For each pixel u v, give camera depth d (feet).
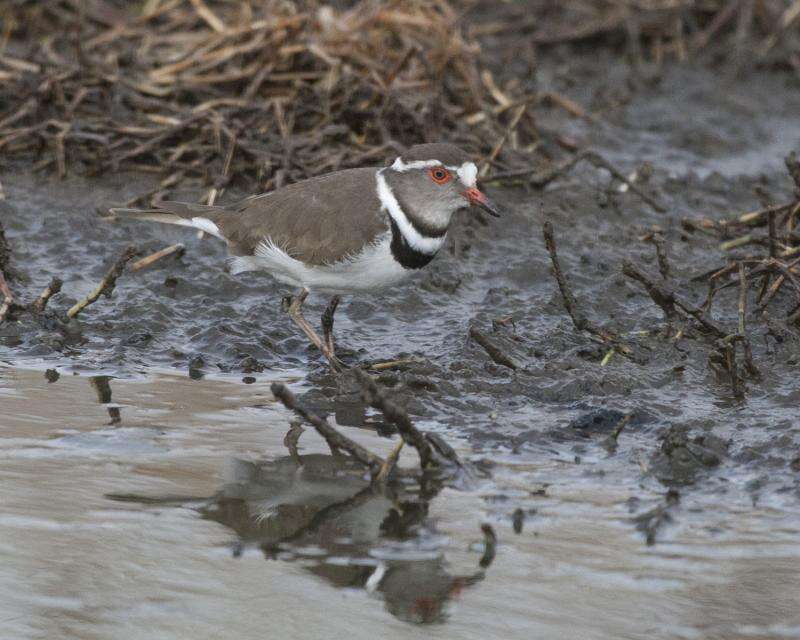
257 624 25.46
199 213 40.75
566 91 67.46
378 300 44.78
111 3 66.23
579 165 57.41
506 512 30.45
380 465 32.32
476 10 73.20
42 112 55.31
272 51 57.31
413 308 44.57
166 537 28.78
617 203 53.36
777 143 65.05
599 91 67.62
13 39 64.18
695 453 33.17
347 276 38.22
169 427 35.14
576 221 51.52
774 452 33.76
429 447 32.58
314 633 25.20
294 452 33.63
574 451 34.22
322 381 39.17
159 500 30.58
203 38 60.80
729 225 49.52
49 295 42.52
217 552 28.22
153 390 38.06
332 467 32.73
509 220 50.52
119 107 55.42
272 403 37.29
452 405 37.09
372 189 37.86
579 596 26.68
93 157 53.72
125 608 25.90
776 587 27.07
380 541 28.96
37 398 36.94
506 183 53.21
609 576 27.50
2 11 64.23
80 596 26.25
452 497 31.24
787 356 39.70
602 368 38.93
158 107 55.67
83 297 44.37
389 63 57.98
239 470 32.40
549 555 28.40
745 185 57.11
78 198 51.60
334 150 52.49
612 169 53.57
